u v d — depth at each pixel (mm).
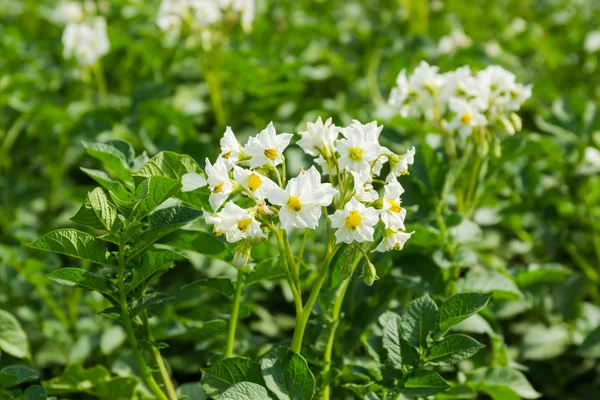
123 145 1011
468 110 1097
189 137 1348
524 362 1279
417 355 955
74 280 936
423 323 960
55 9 2055
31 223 1408
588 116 1396
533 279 1156
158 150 1288
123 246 926
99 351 1226
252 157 912
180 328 1106
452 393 1054
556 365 1277
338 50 1884
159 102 1330
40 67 1725
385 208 906
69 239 910
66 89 1741
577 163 1378
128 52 1734
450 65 1666
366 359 1063
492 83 1116
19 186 1479
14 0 2176
